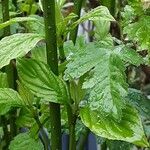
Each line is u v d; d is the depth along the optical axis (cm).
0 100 45
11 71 58
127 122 39
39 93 42
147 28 40
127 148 51
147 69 58
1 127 62
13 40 41
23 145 50
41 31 51
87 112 40
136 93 51
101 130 38
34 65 42
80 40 54
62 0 48
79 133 57
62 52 45
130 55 39
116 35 60
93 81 37
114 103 36
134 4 42
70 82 42
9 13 60
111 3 53
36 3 74
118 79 37
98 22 56
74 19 54
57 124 43
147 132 58
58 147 43
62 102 42
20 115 56
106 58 38
